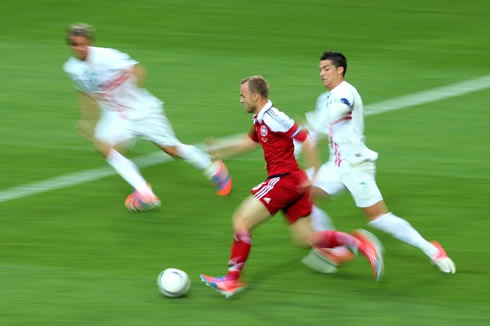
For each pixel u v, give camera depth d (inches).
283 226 1080.2
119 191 1187.3
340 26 1894.7
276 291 916.6
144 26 1894.7
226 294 888.3
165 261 989.2
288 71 1653.5
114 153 1126.4
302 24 1904.5
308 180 892.0
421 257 999.0
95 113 1216.2
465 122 1418.6
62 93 1558.8
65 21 1924.2
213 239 1047.6
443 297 901.8
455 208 1121.4
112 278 944.9
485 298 897.5
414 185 1194.6
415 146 1328.7
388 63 1694.1
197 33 1856.5
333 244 909.8
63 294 906.7
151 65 1685.5
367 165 940.0
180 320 853.2
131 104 1144.2
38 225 1082.1
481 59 1712.6
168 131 1168.8
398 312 869.8
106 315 863.1
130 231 1068.5
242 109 1485.0
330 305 885.2
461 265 971.9
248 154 1311.5
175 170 1261.1
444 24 1905.8
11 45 1788.9
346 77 1622.8
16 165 1270.9
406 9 1993.1
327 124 960.9
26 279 939.3
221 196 1173.1
